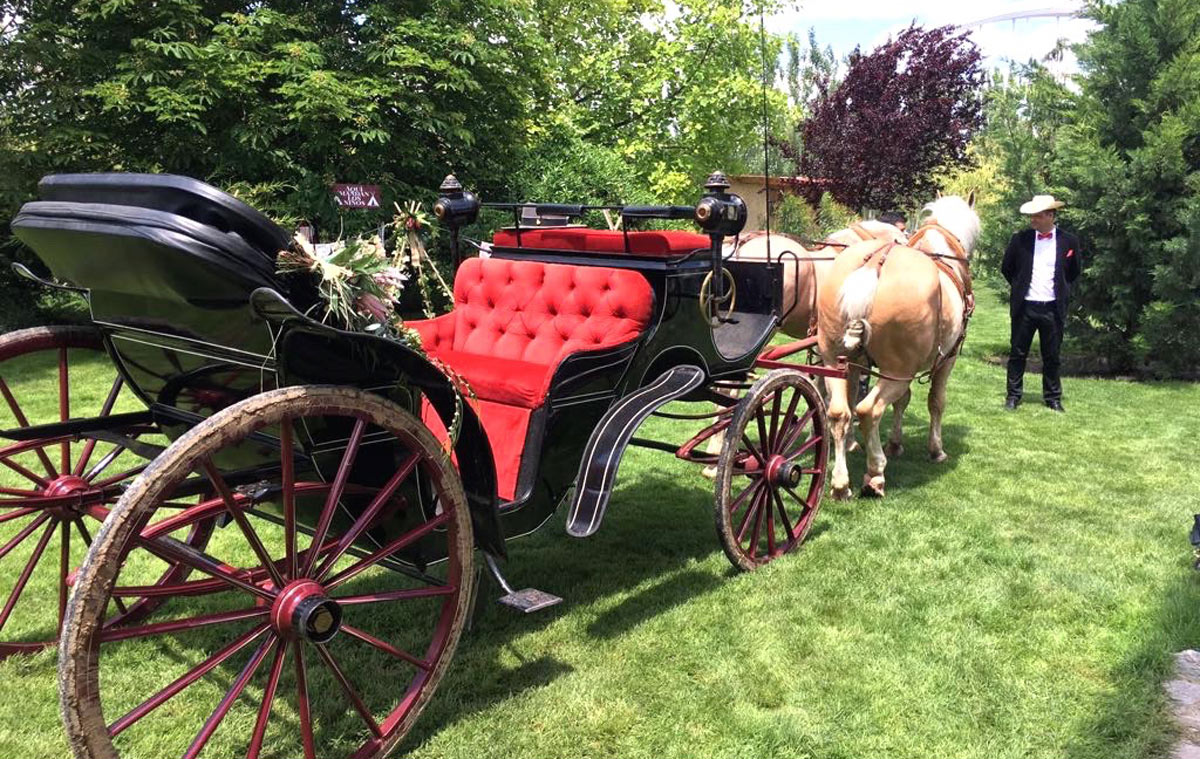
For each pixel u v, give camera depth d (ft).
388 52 30.60
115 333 9.23
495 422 11.45
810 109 54.34
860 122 49.29
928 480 19.17
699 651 11.48
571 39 51.70
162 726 9.58
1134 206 31.04
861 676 10.91
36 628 11.66
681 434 23.04
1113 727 9.78
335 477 8.71
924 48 49.19
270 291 6.99
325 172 31.27
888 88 49.32
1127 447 22.08
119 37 31.14
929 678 10.84
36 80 31.07
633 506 17.39
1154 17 31.68
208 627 11.87
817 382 21.11
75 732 6.82
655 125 50.96
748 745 9.52
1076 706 10.28
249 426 7.39
